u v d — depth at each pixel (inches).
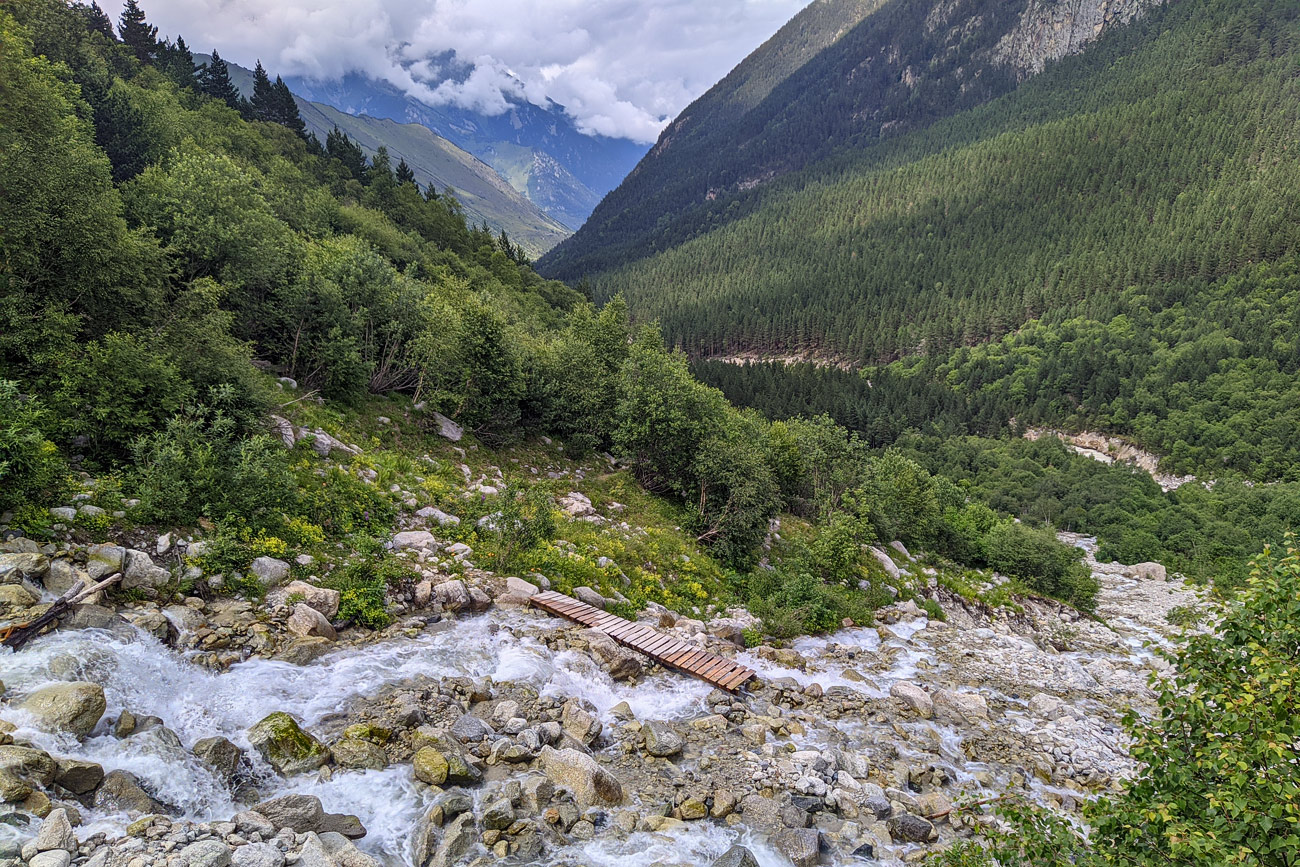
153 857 279.7
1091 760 605.6
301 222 2097.7
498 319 1278.3
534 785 400.5
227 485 609.9
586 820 392.2
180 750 368.5
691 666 644.7
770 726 565.9
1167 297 6875.0
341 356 1051.9
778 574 1125.7
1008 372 6614.2
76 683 363.6
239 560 556.7
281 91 4274.1
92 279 671.1
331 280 1143.6
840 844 414.0
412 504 833.5
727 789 452.1
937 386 6417.3
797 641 891.4
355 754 405.4
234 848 300.5
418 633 589.9
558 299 5078.7
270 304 1058.1
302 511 684.7
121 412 609.0
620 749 489.1
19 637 388.8
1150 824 255.3
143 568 492.4
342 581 602.2
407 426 1132.5
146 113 1904.5
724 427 1400.1
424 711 469.4
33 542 460.4
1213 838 216.8
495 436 1274.6
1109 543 3405.5
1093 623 1534.2
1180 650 294.4
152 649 441.7
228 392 705.0
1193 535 3408.0
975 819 466.3
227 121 3075.8
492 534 818.2
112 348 628.1
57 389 595.5
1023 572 1755.7
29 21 1790.1
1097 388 5644.7
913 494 1750.7
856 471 1948.8
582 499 1127.6
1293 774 219.9
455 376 1238.9
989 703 748.6
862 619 1042.7
